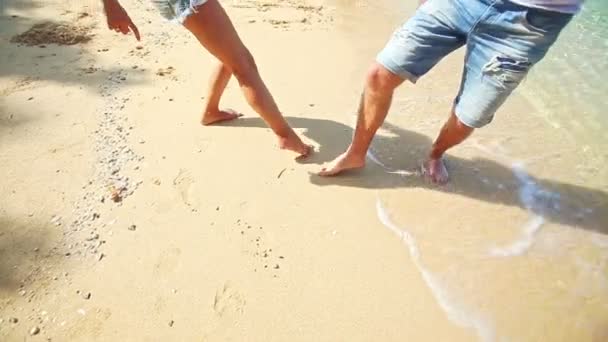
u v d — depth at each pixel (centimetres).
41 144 321
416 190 303
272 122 302
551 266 261
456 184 309
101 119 344
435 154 309
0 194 286
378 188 303
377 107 279
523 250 270
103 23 461
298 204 290
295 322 230
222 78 321
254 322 229
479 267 259
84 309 232
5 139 323
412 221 283
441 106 374
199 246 262
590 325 234
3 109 347
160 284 244
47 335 222
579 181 314
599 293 249
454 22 251
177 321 229
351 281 249
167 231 270
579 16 494
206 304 236
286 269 253
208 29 272
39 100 358
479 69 257
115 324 227
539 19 233
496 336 228
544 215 291
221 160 316
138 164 310
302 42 446
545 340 228
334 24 481
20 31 438
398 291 246
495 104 263
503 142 345
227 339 223
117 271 249
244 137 335
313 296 241
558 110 374
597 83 403
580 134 351
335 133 343
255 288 244
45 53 411
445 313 237
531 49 243
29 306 232
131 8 490
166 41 440
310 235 272
